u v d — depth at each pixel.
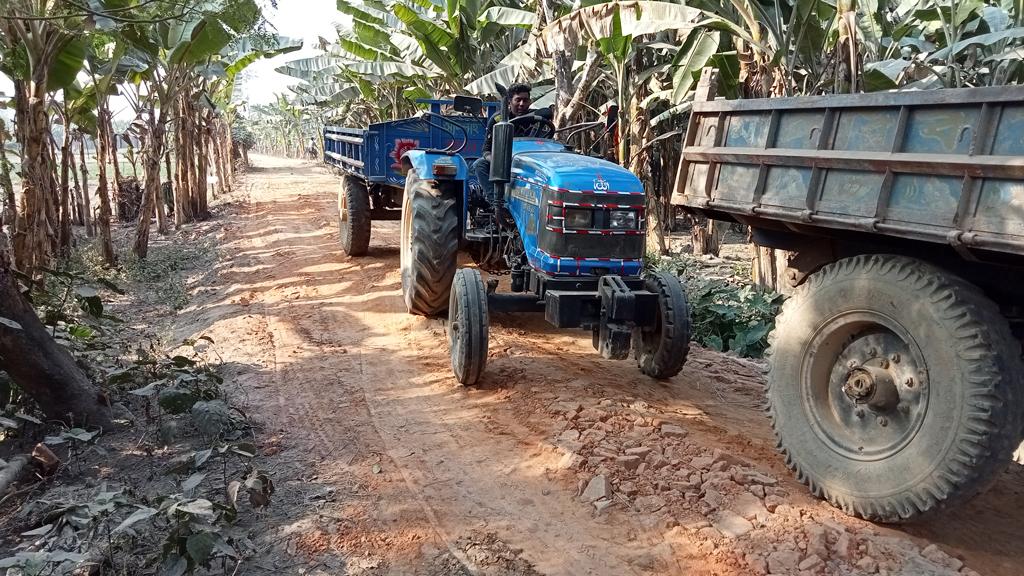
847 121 3.23
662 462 3.88
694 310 7.17
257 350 6.22
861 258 3.41
